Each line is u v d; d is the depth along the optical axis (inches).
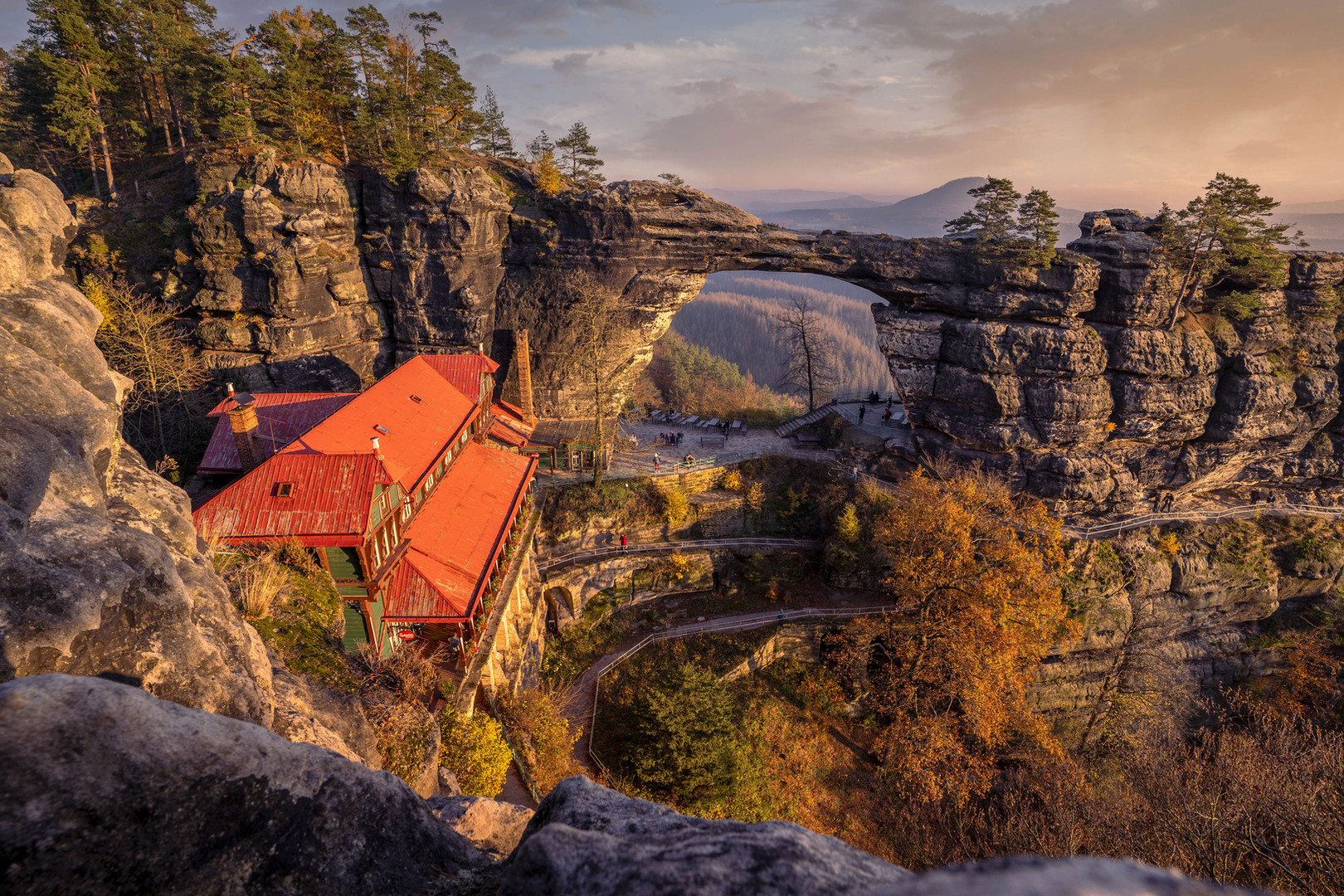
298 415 1267.2
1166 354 1840.6
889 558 1793.8
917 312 2064.5
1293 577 1875.0
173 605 302.4
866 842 1364.4
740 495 1947.6
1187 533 1889.8
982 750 1528.1
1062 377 1867.6
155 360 1519.4
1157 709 1707.7
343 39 1850.4
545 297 2037.4
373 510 928.3
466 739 847.1
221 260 1658.5
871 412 2427.4
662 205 2037.4
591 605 1660.9
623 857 129.8
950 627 1422.2
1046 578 1416.1
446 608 997.2
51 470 309.0
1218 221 1770.4
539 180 2078.0
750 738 1472.7
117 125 2033.7
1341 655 1878.7
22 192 472.4
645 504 1836.9
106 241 1674.5
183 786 153.6
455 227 1855.3
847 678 1654.8
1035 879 51.1
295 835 169.5
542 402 2103.8
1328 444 2012.8
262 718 331.3
